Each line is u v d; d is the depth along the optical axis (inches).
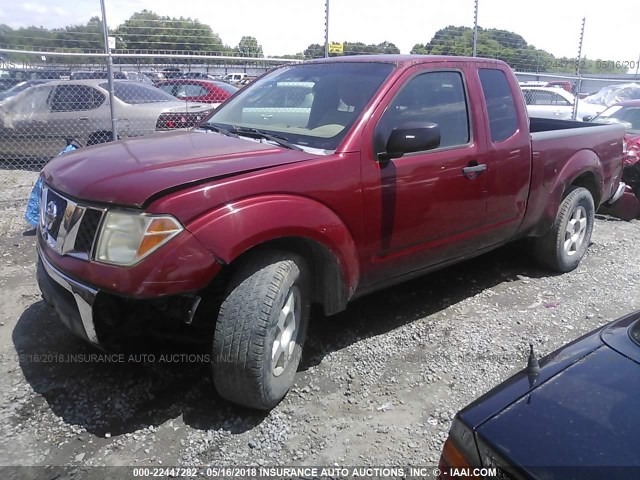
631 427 71.2
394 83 144.8
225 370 112.6
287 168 119.5
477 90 165.8
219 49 399.2
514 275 207.3
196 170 113.3
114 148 136.2
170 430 115.7
